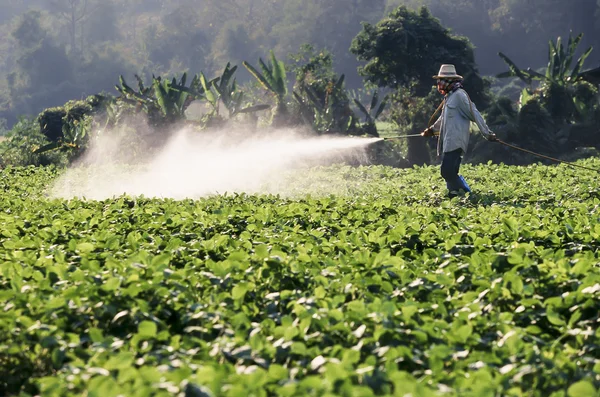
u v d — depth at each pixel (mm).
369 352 11297
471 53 109500
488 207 26219
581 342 11734
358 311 12133
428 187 35188
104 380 9414
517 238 19266
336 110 91875
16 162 89562
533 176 38938
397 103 106312
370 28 109938
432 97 98125
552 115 92312
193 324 12617
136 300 12891
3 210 27812
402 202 30141
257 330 11836
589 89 93125
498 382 9867
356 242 18797
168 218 22422
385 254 15883
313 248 18203
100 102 101125
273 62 91188
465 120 32719
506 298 13586
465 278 14938
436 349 10867
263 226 22406
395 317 11969
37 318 12516
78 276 14086
